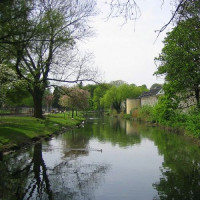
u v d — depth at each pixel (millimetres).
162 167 14141
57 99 87688
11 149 17062
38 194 9977
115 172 13164
